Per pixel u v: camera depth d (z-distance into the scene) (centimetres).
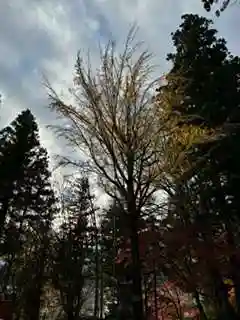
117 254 1593
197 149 1349
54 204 2827
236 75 1695
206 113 1453
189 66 1653
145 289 1731
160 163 981
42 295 2825
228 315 1365
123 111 996
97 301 2142
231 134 1377
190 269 1457
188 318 1911
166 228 1435
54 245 2711
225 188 1482
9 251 2628
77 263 2633
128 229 945
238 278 1381
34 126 2873
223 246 1407
